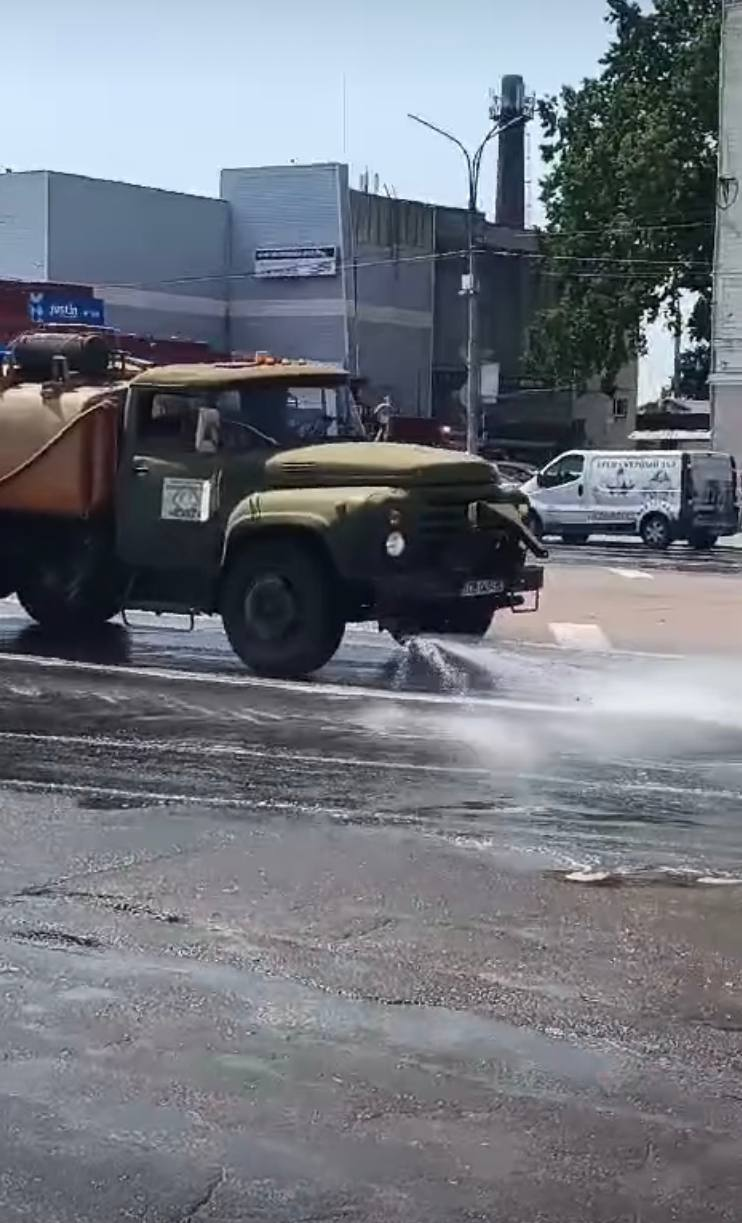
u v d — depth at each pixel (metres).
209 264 56.16
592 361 51.53
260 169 56.16
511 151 64.31
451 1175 4.26
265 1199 4.12
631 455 34.84
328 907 6.57
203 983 5.69
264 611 13.19
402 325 57.94
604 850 7.54
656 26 53.19
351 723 10.94
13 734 10.40
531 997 5.56
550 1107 4.69
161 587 14.26
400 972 5.80
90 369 14.90
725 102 42.34
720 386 42.88
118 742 10.15
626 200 50.03
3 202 52.25
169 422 13.94
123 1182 4.21
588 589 22.02
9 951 6.03
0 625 16.44
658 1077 4.91
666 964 5.91
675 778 9.22
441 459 13.12
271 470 13.37
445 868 7.18
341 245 55.19
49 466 14.38
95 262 52.81
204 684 12.67
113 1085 4.82
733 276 42.53
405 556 12.61
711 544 35.34
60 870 7.11
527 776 9.23
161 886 6.86
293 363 14.87
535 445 62.91
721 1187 4.21
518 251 57.41
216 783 8.96
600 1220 4.03
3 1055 5.05
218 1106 4.68
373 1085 4.83
